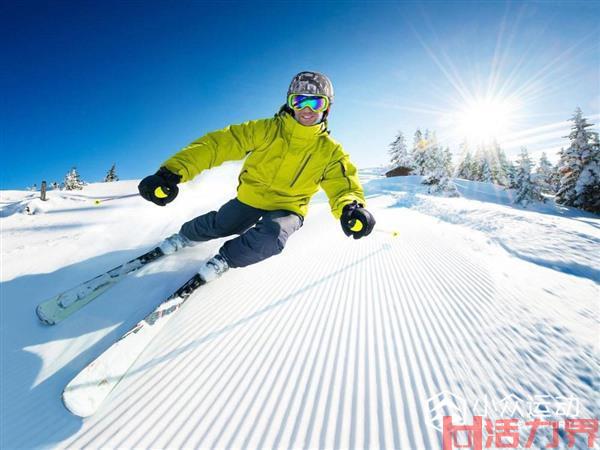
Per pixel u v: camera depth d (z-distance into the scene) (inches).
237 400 54.0
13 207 381.7
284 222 90.6
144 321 69.8
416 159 1518.2
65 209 366.3
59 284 97.7
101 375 55.6
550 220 288.7
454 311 85.4
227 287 95.3
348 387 57.1
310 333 73.4
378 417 50.9
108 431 48.0
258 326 75.5
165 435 47.4
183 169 83.4
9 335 70.7
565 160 926.4
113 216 236.8
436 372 60.9
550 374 60.8
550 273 128.7
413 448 45.6
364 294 94.5
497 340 71.9
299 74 88.1
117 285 89.7
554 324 80.0
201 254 114.7
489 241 190.1
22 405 53.0
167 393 55.0
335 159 96.8
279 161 94.9
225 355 64.9
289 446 45.9
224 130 94.3
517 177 919.0
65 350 65.8
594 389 57.0
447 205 426.6
